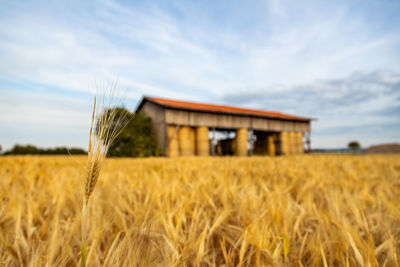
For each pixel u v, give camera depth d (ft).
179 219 4.59
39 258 3.05
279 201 5.65
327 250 4.04
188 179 10.46
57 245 3.59
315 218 5.27
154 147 79.00
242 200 6.01
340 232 4.03
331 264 3.60
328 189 8.92
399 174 13.51
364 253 3.43
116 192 7.66
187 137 84.58
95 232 3.93
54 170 15.96
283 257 4.11
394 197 7.06
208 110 86.07
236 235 4.88
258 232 3.95
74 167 17.58
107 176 11.75
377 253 3.63
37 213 5.62
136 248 2.59
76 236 4.22
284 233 3.96
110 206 5.65
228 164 21.40
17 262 3.57
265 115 100.01
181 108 82.43
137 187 8.77
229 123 92.94
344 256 3.83
